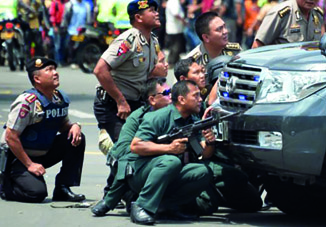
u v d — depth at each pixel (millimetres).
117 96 15961
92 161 21750
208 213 15484
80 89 37906
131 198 15344
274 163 13930
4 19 43188
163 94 15062
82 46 45250
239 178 15578
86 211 15719
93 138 25266
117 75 16188
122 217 15203
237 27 48656
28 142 16422
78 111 30844
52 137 16609
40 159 16844
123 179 14773
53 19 48844
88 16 47531
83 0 47438
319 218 15641
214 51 16719
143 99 15430
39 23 44188
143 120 14711
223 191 15672
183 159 14836
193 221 14984
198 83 15703
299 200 15578
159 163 14383
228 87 14805
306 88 13781
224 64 15914
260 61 14477
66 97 16781
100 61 15953
